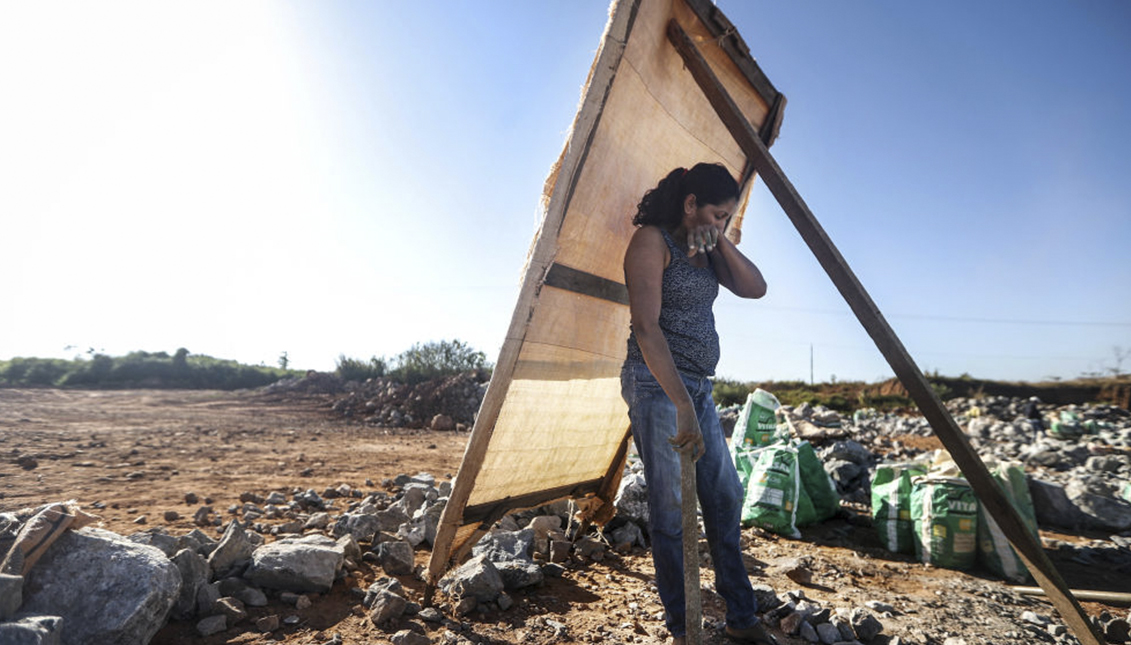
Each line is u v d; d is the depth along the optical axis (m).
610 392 2.84
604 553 3.25
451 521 2.24
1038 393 25.53
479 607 2.43
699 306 2.07
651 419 1.96
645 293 1.91
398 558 2.75
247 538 2.79
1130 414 15.03
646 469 1.99
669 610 1.94
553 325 2.28
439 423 11.45
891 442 9.08
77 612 1.82
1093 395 24.70
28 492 3.94
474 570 2.49
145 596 1.90
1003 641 2.47
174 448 6.52
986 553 3.51
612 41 1.94
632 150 2.28
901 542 3.83
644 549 3.42
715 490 2.09
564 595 2.66
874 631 2.42
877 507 4.05
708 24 2.38
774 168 2.00
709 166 2.10
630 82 2.11
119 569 1.95
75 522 2.06
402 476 4.99
